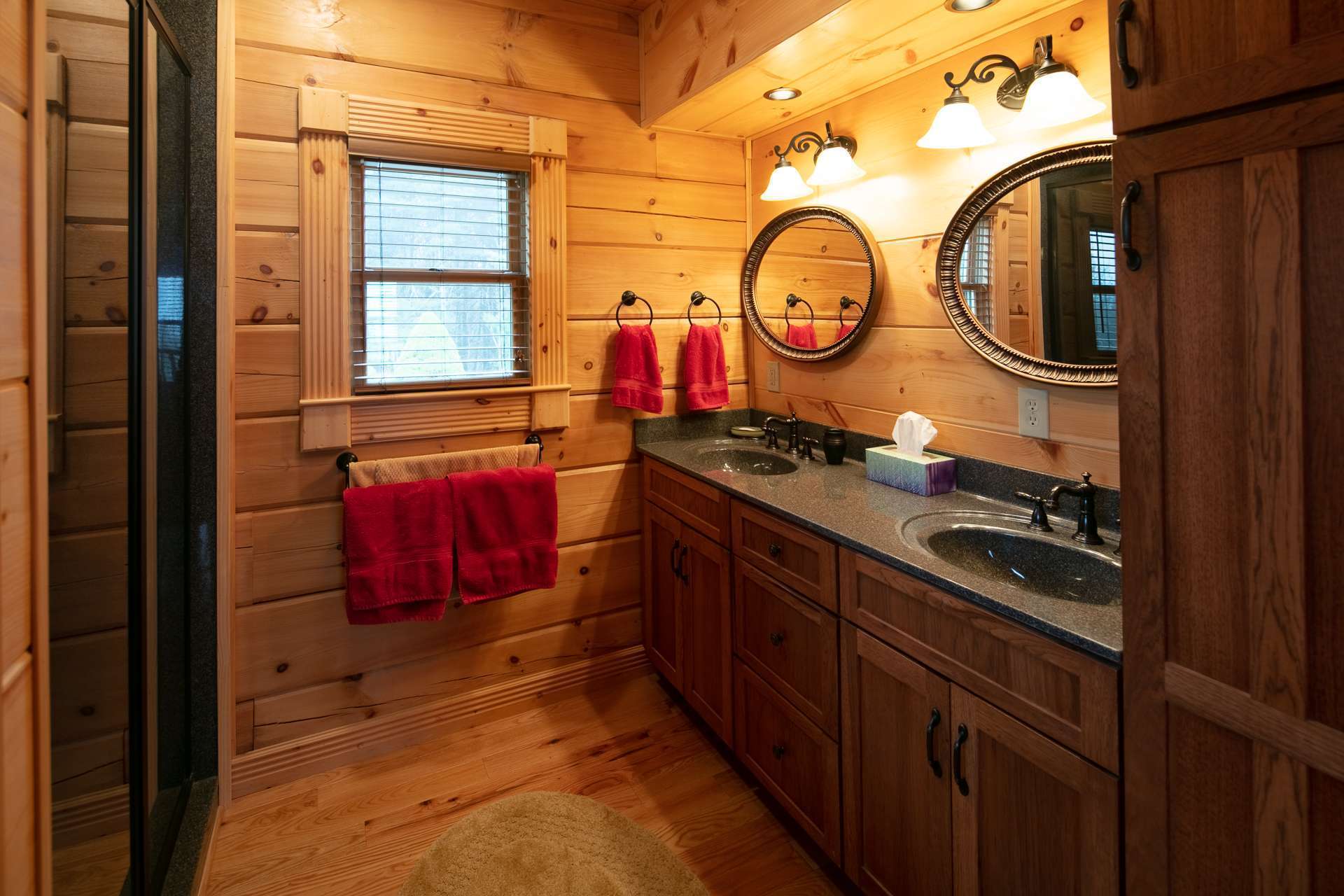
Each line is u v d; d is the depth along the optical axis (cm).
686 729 229
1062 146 151
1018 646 112
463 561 209
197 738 193
